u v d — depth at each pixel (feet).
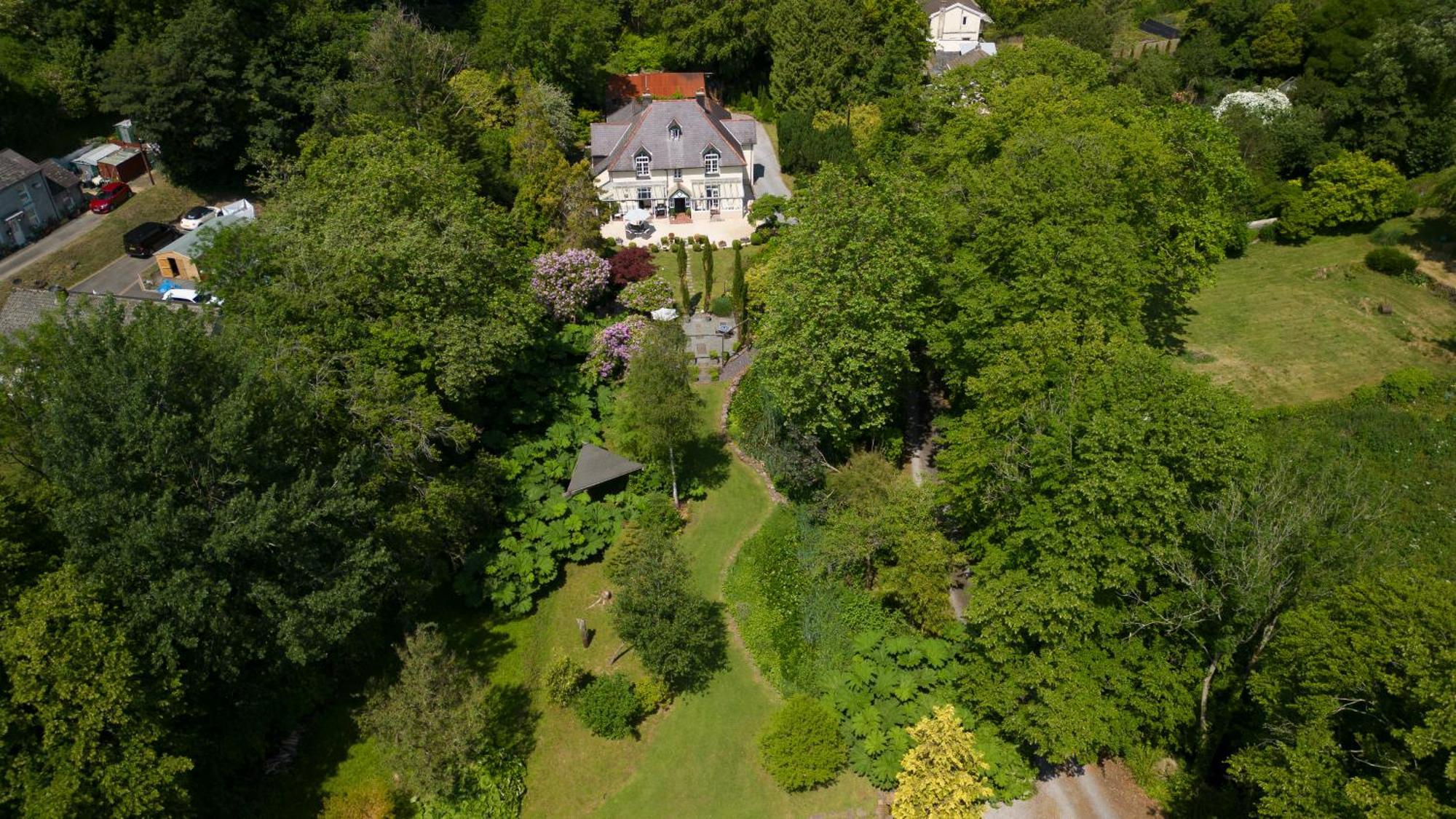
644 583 117.08
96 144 244.63
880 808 110.63
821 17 287.28
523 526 142.41
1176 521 103.86
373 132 189.16
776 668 126.82
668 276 227.81
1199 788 110.73
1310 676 85.35
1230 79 318.65
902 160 221.87
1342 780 79.87
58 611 82.99
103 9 244.83
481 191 229.25
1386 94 242.78
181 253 201.67
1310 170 250.57
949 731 103.96
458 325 137.39
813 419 148.66
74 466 88.63
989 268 151.33
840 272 140.05
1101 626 106.93
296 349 121.29
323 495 102.99
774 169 288.92
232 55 231.71
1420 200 234.17
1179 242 165.78
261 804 105.19
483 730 110.01
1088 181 150.10
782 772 111.55
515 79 276.00
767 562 143.43
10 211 209.36
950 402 175.83
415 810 106.83
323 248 136.15
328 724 115.65
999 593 109.29
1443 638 77.97
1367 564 107.14
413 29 239.30
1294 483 113.70
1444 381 172.14
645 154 255.09
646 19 335.88
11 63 235.40
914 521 127.65
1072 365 119.34
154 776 83.61
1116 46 355.77
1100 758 118.42
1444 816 69.97
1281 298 207.72
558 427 160.86
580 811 110.32
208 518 94.89
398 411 121.49
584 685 123.24
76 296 180.45
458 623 131.85
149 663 90.27
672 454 151.84
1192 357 186.80
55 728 81.66
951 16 360.07
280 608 97.35
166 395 95.14
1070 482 106.52
